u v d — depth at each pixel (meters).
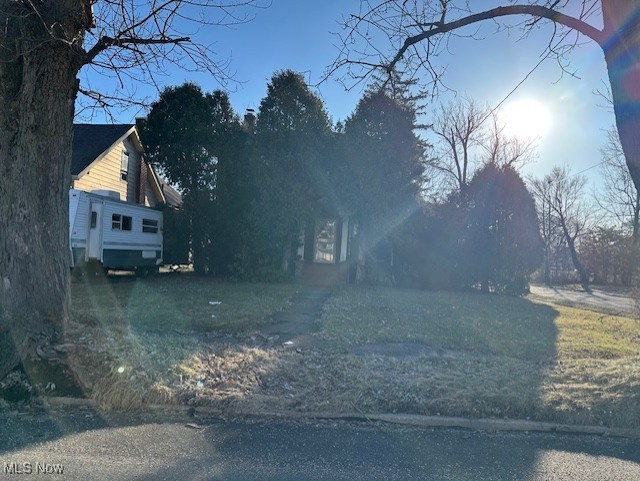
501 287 20.27
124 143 22.52
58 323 6.33
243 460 3.98
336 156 18.56
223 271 20.31
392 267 20.20
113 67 7.06
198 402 5.14
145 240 19.03
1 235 6.22
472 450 4.39
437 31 6.38
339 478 3.75
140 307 10.95
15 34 6.26
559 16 5.69
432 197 24.36
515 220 20.06
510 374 6.30
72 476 3.60
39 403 5.10
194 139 21.80
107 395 5.14
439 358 7.14
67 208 6.73
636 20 4.99
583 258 47.91
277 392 5.47
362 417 5.03
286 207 17.97
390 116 18.33
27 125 6.29
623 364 6.95
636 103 5.06
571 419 5.07
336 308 12.28
